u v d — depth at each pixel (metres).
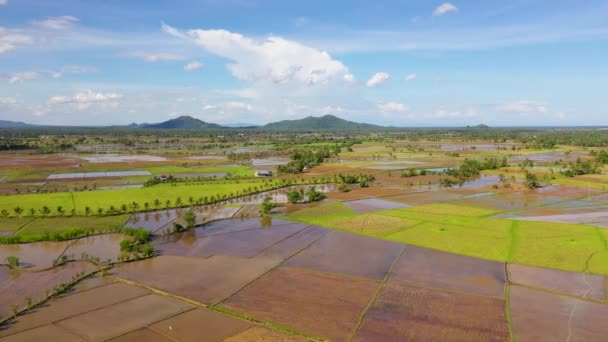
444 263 48.34
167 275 45.44
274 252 53.66
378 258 50.59
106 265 48.47
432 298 38.88
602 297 38.44
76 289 41.66
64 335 32.31
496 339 31.36
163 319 35.03
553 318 34.53
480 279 43.28
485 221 67.81
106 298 39.41
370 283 42.72
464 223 66.69
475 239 57.53
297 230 64.81
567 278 43.00
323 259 50.56
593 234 58.09
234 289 41.47
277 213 77.62
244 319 35.09
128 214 76.38
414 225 66.06
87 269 47.41
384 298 38.97
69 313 36.19
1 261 50.44
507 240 56.62
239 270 46.94
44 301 38.62
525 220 68.19
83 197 90.44
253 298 39.28
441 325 33.66
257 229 65.81
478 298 38.66
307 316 35.50
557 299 38.16
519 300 38.06
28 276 45.34
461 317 34.94
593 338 31.30
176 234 63.16
